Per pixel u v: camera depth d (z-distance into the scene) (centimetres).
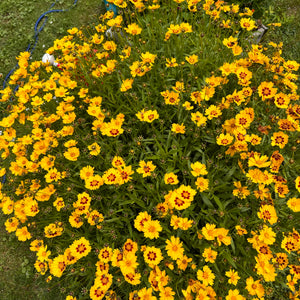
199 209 73
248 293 61
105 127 73
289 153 77
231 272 57
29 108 98
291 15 127
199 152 77
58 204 69
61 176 71
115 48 89
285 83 78
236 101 71
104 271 59
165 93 75
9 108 91
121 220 73
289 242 59
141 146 80
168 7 100
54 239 78
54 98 98
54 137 78
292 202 61
